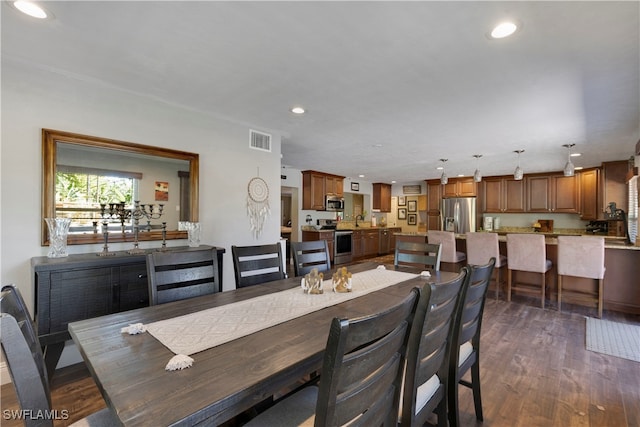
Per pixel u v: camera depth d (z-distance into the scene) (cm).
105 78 235
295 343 112
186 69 220
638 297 365
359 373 79
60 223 219
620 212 486
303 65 212
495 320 343
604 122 325
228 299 165
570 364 243
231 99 276
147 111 271
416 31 171
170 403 76
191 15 159
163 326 126
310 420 108
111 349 105
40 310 191
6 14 158
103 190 250
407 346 104
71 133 231
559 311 373
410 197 975
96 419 108
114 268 220
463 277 135
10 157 208
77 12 157
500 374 229
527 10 152
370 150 477
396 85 243
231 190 334
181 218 294
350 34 175
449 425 153
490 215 776
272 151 373
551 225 690
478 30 169
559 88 242
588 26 163
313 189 704
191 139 301
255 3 149
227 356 101
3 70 206
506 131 364
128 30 173
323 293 179
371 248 844
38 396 82
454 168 643
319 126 353
